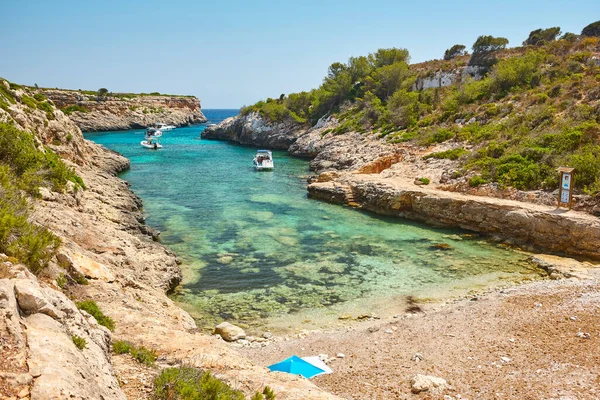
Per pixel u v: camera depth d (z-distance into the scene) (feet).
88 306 37.09
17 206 42.91
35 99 154.92
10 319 21.08
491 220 98.37
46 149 117.39
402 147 172.24
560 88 157.38
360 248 89.86
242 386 29.50
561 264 76.74
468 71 248.93
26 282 24.73
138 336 36.76
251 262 81.25
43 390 17.78
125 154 248.32
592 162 99.09
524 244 90.84
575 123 122.52
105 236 73.92
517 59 203.10
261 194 144.56
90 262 51.90
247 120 329.52
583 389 34.94
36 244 37.14
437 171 135.74
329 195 135.44
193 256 84.28
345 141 220.64
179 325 45.37
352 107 276.00
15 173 73.36
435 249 89.35
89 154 177.99
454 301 62.75
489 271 76.33
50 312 24.29
